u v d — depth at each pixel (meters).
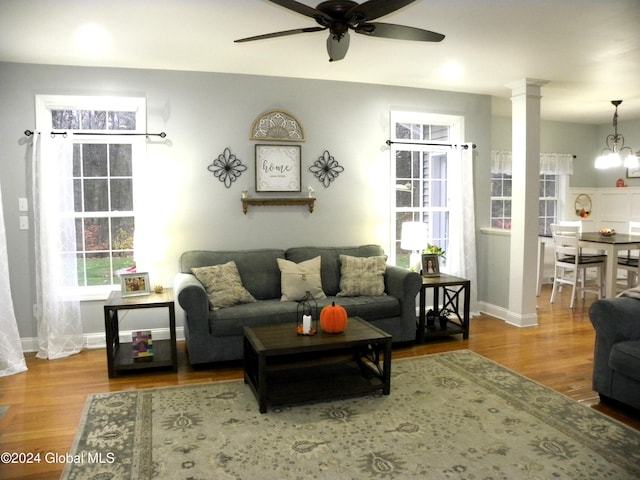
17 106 3.87
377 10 2.23
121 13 2.85
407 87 4.88
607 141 7.27
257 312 3.66
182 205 4.27
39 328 3.93
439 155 5.23
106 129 4.14
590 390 3.19
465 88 4.92
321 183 4.66
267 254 4.30
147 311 4.26
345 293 4.17
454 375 3.43
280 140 4.49
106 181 4.18
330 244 4.73
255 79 4.39
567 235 5.95
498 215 6.88
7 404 2.96
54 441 2.50
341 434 2.56
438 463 2.28
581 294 6.31
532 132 4.64
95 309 4.14
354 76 4.46
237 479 2.15
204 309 3.51
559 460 2.30
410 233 4.54
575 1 2.72
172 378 3.41
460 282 4.29
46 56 3.70
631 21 3.04
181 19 2.95
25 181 3.92
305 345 2.85
